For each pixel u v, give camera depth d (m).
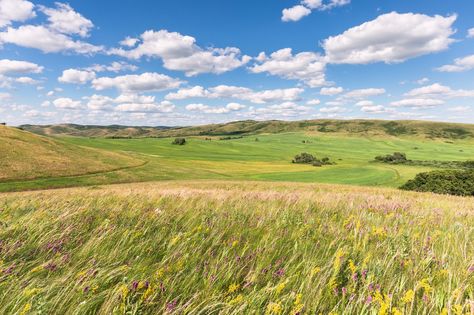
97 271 3.08
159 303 2.62
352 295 2.60
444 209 8.13
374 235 4.58
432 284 2.96
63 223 4.67
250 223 5.19
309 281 2.80
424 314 2.41
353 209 7.13
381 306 2.41
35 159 82.62
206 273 3.09
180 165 120.06
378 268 3.14
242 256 3.55
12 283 2.73
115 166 95.69
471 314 2.30
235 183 59.66
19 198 8.12
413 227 5.32
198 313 2.38
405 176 109.38
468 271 3.08
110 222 4.74
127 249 3.68
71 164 86.62
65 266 3.20
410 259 3.47
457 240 4.25
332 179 103.19
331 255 3.71
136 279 2.92
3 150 81.69
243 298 2.61
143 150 161.38
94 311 2.47
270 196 9.42
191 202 7.16
